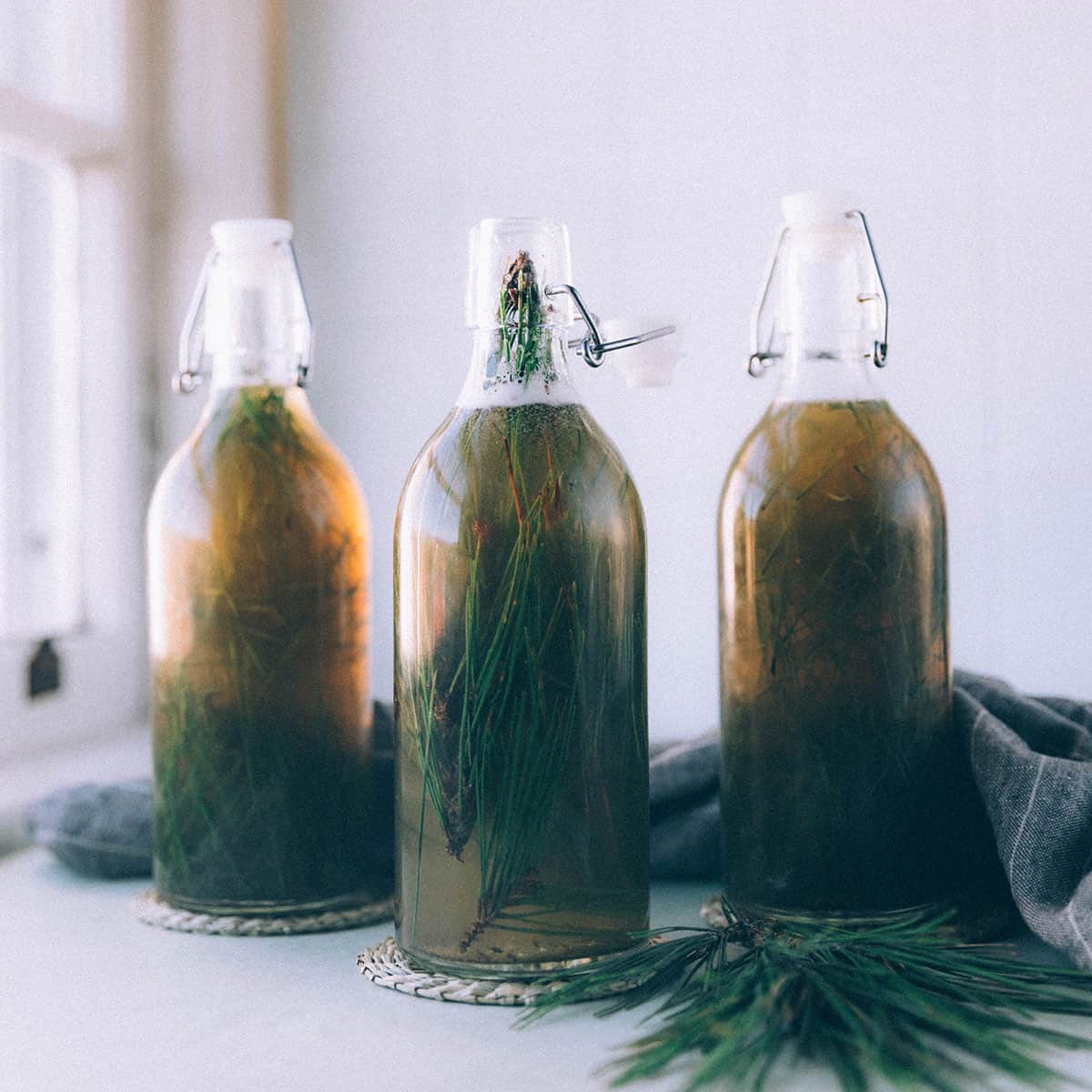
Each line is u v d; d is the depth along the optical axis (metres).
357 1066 0.66
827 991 0.64
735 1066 0.62
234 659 0.80
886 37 1.37
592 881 0.71
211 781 0.81
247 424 0.81
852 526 0.75
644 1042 0.64
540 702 0.70
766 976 0.66
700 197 1.43
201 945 0.79
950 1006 0.65
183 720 0.81
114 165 1.32
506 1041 0.68
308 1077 0.65
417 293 1.51
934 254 1.37
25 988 0.74
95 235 1.32
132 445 1.34
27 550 1.26
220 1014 0.71
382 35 1.52
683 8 1.43
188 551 0.80
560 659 0.70
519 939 0.71
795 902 0.76
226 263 0.82
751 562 0.77
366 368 1.53
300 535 0.80
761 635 0.77
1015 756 0.76
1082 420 1.33
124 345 1.33
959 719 0.80
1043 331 1.34
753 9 1.41
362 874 0.83
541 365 0.73
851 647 0.75
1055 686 1.35
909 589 0.76
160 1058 0.67
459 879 0.71
